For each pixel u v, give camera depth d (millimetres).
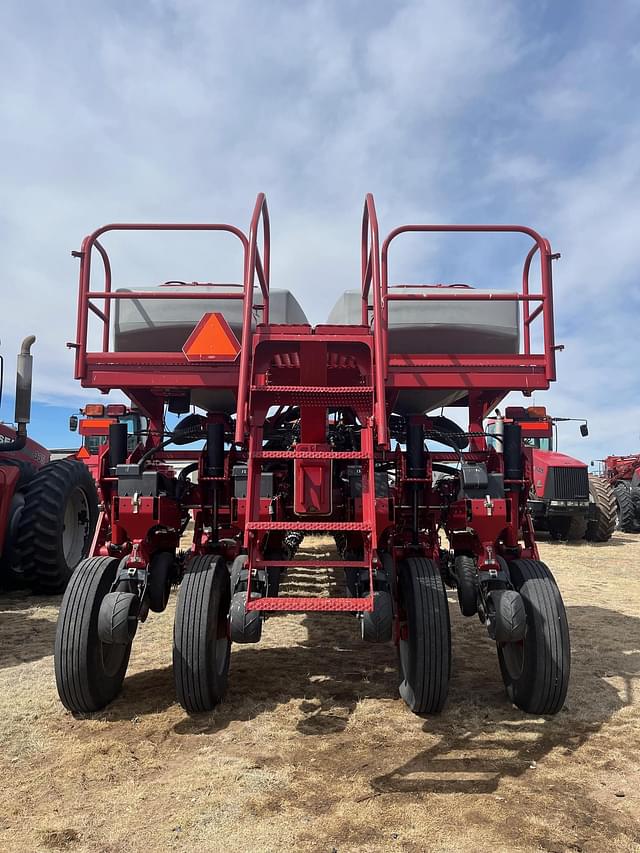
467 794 2598
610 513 12281
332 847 2223
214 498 4098
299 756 2936
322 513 3518
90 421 4656
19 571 6379
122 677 3754
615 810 2486
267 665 4320
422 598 3420
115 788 2637
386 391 4020
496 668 4309
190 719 3373
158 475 3725
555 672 3355
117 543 3848
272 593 4312
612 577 8180
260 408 3535
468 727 3293
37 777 2736
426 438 4520
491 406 4797
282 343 3662
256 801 2529
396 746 3053
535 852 2201
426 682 3344
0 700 3619
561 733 3229
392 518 3721
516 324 4129
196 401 5098
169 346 4121
